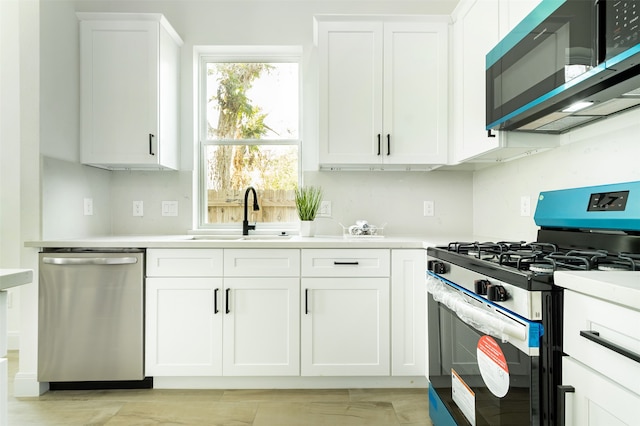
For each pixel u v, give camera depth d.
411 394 2.11
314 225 2.58
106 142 2.38
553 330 0.95
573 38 1.14
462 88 2.20
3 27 2.78
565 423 0.89
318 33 2.34
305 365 2.13
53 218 2.19
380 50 2.34
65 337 2.10
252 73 2.86
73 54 2.35
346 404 2.00
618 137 1.43
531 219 2.00
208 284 2.12
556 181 1.79
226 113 2.86
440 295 1.56
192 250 2.12
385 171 2.73
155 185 2.75
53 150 2.18
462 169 2.70
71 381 2.13
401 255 2.13
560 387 0.90
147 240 2.15
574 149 1.67
